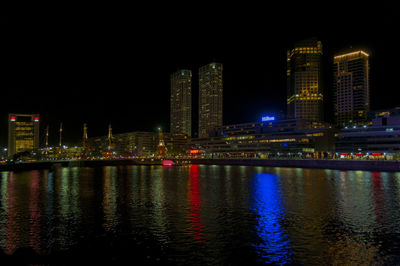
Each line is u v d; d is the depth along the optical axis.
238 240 32.47
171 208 49.72
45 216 43.88
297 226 37.78
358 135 175.50
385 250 29.31
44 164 185.88
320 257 27.72
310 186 78.56
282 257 27.84
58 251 29.36
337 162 151.88
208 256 28.14
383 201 55.09
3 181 98.50
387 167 131.62
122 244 31.38
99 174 133.75
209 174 126.56
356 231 35.44
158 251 29.39
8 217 43.25
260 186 79.75
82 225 38.69
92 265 26.17
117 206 51.72
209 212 46.38
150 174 131.50
